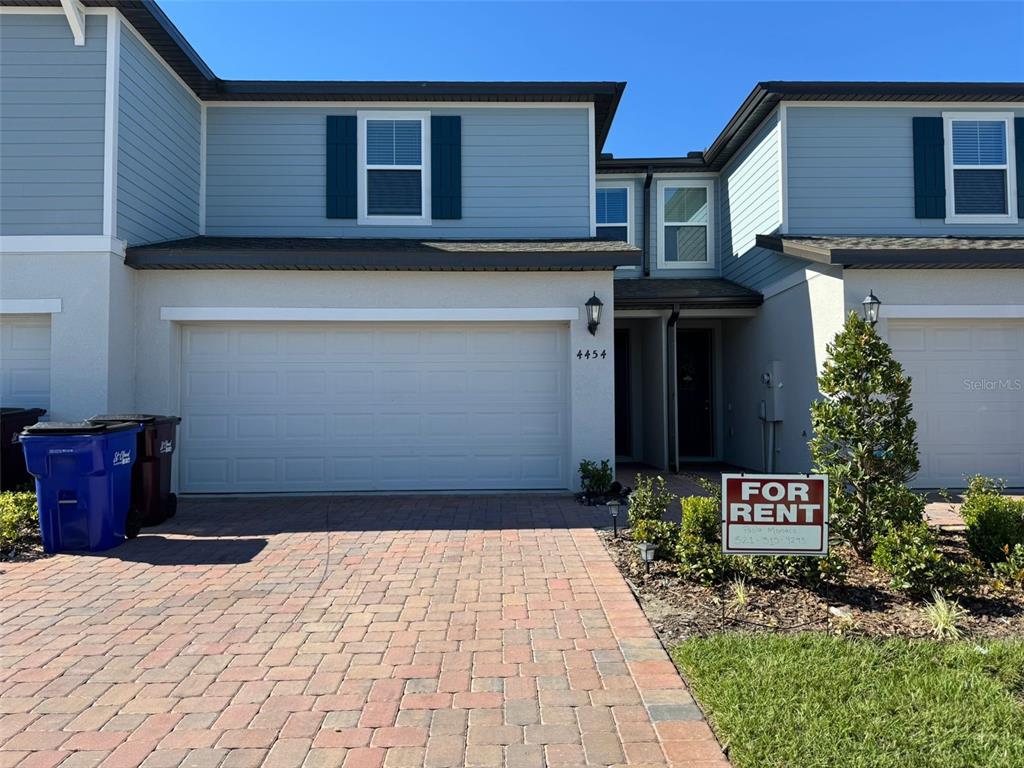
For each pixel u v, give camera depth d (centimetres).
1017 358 920
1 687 366
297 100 1038
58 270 810
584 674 376
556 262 885
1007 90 1035
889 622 440
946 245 921
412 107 1047
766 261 1127
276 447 923
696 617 455
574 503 856
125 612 477
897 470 578
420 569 575
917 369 920
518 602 492
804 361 988
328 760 297
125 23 841
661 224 1370
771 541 474
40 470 629
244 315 895
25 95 820
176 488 905
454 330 939
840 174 1070
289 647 416
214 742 312
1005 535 549
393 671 383
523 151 1050
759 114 1117
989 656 383
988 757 286
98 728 325
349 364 931
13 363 827
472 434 938
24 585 537
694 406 1361
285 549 642
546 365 944
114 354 826
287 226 1042
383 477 931
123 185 843
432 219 1043
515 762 294
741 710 324
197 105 1036
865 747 294
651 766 290
